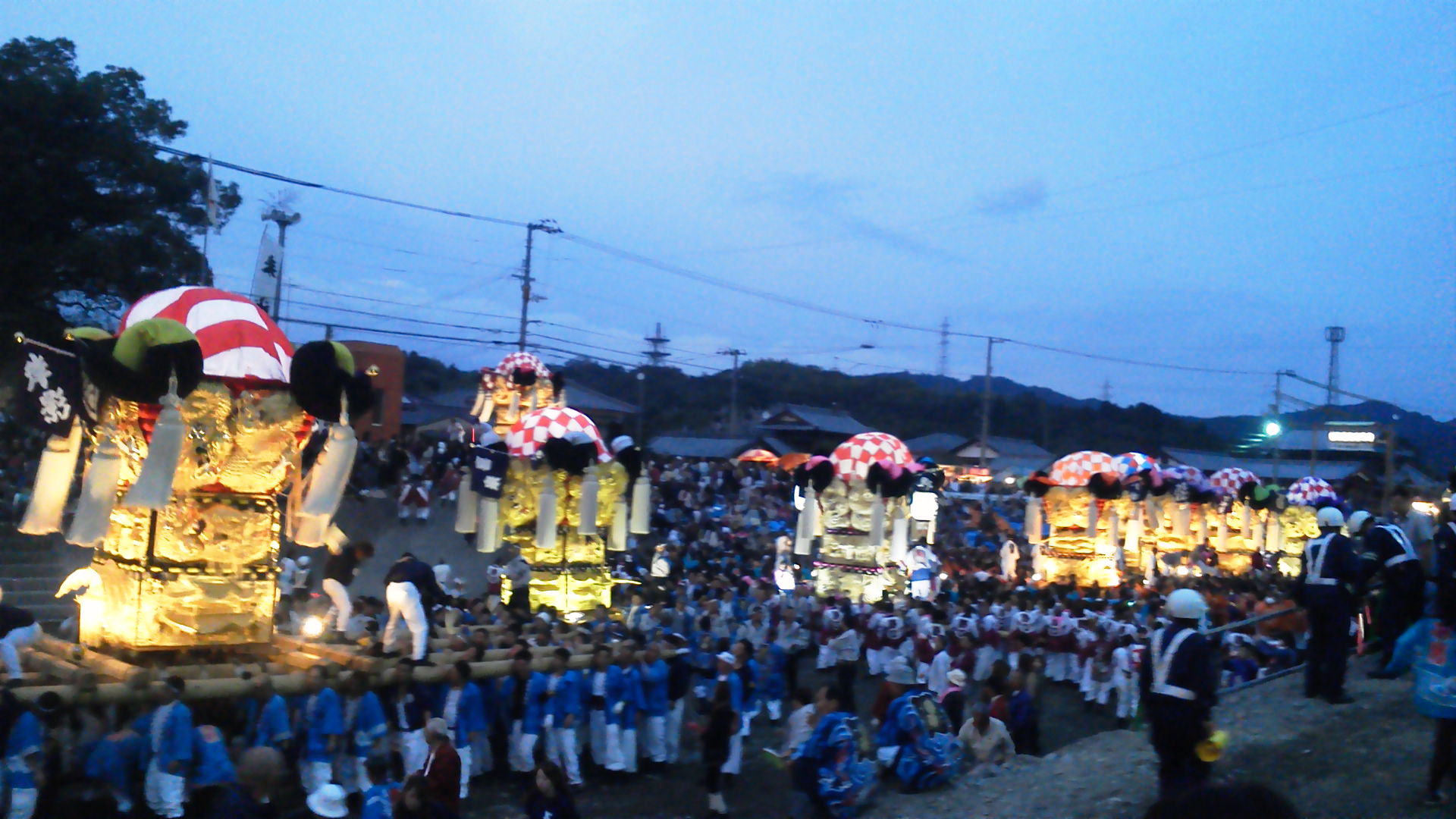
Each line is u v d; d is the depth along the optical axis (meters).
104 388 11.62
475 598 22.02
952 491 49.66
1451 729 8.27
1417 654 8.66
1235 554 37.09
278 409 12.77
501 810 12.32
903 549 26.20
